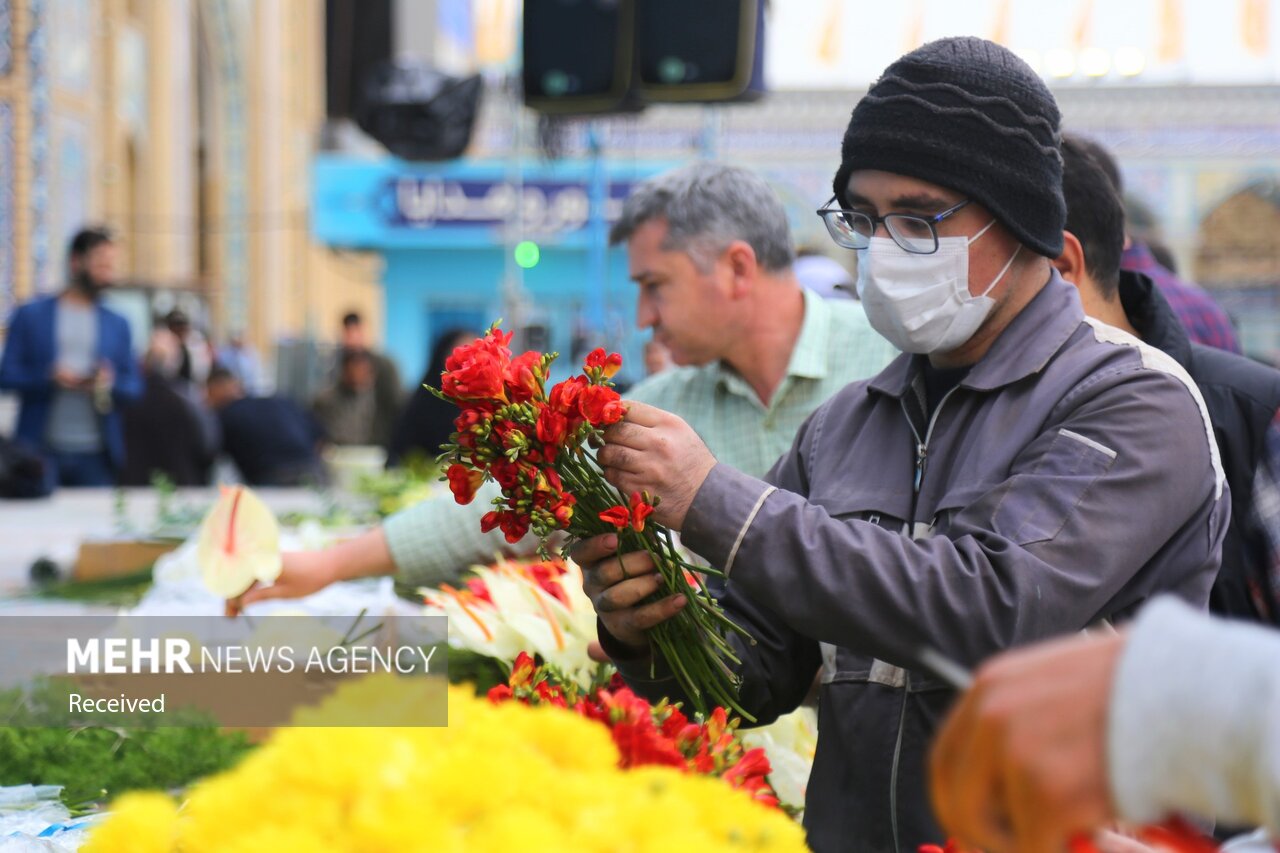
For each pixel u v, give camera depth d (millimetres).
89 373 9711
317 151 30703
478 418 1874
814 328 3375
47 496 8750
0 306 15906
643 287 3400
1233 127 27656
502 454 1887
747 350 3354
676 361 3385
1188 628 867
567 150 13102
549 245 22000
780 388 3348
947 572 1856
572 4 7980
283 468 10164
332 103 13234
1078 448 1940
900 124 2072
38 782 2371
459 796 1062
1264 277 33531
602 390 1882
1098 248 2795
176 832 1163
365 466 8867
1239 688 828
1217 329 3564
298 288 33031
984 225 2082
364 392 11938
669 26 7914
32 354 9617
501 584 2770
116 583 4438
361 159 23172
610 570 2002
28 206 16281
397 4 13734
